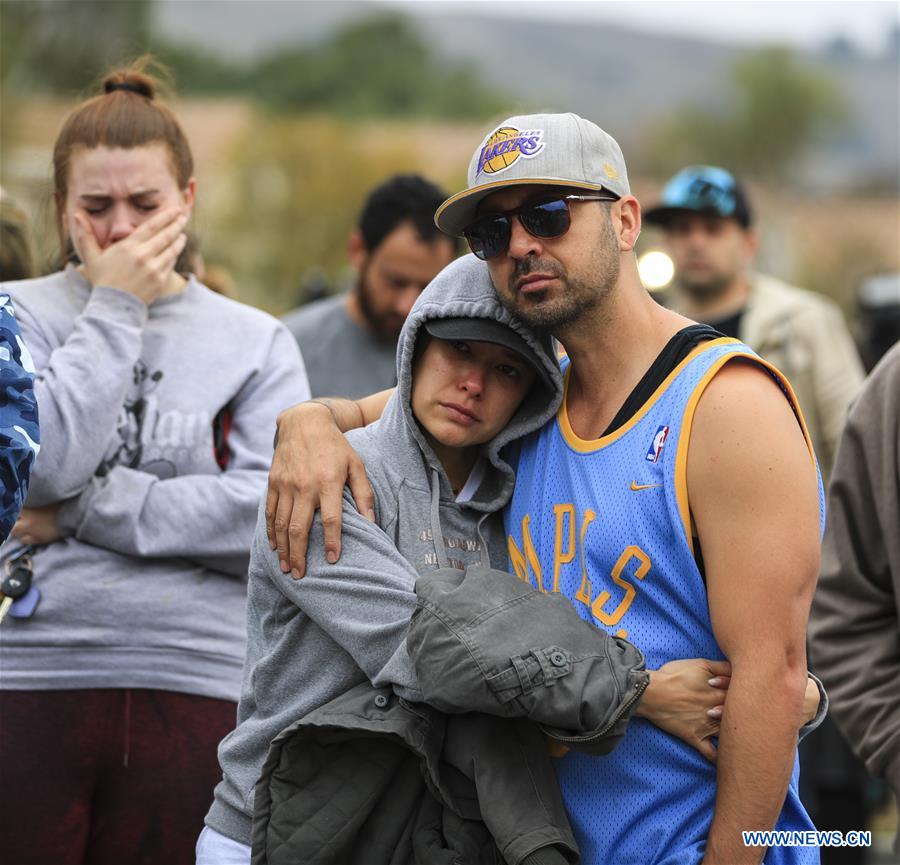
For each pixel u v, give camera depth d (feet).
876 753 19.81
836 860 31.24
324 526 15.83
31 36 185.47
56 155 20.75
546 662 13.85
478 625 14.12
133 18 193.88
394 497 16.37
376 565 15.67
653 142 373.40
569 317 15.28
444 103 433.48
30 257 24.40
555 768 15.44
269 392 20.88
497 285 15.64
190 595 19.97
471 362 16.11
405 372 16.26
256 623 16.88
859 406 20.22
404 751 15.08
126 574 19.80
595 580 15.23
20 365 15.57
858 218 318.45
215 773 19.74
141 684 19.65
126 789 19.60
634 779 15.07
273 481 16.30
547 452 16.28
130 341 19.65
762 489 14.35
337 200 173.37
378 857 14.96
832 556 20.49
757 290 34.94
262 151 174.91
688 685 14.80
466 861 14.71
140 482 19.74
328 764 14.99
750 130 372.99
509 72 603.26
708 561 14.67
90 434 19.17
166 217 20.27
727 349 14.85
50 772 19.34
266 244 167.94
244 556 20.26
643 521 14.88
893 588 19.99
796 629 14.51
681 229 34.94
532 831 14.29
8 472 14.92
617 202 15.66
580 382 16.14
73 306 20.52
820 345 33.86
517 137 15.26
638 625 15.07
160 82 22.50
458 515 16.62
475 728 14.75
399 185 29.48
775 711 14.40
